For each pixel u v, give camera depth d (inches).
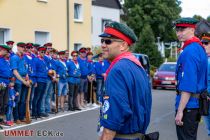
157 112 536.1
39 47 474.6
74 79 549.0
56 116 494.3
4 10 732.7
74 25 941.2
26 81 428.1
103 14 1480.1
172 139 353.4
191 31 185.6
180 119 180.9
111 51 136.9
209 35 281.0
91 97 616.1
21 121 432.8
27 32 786.8
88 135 367.9
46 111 497.0
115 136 132.3
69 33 920.9
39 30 821.2
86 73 576.4
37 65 468.1
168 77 936.3
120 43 136.1
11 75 409.1
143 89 133.6
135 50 1540.4
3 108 406.6
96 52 1025.5
